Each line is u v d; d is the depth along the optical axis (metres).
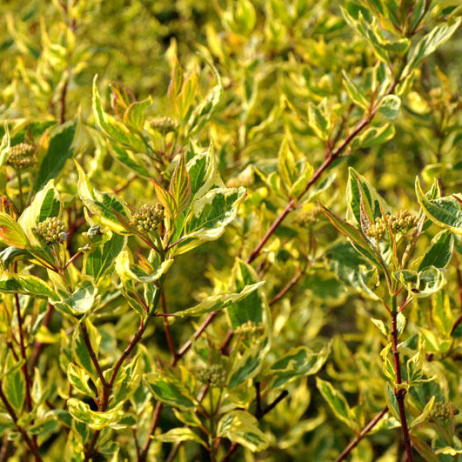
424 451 1.32
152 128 1.37
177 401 1.35
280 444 1.91
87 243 1.22
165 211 1.19
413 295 1.21
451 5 1.36
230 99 1.75
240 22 1.97
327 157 1.48
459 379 1.56
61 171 1.37
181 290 2.63
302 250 1.52
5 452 1.73
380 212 1.24
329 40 1.97
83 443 1.33
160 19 3.18
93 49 1.84
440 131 1.63
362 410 1.44
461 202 1.20
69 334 1.51
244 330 1.37
